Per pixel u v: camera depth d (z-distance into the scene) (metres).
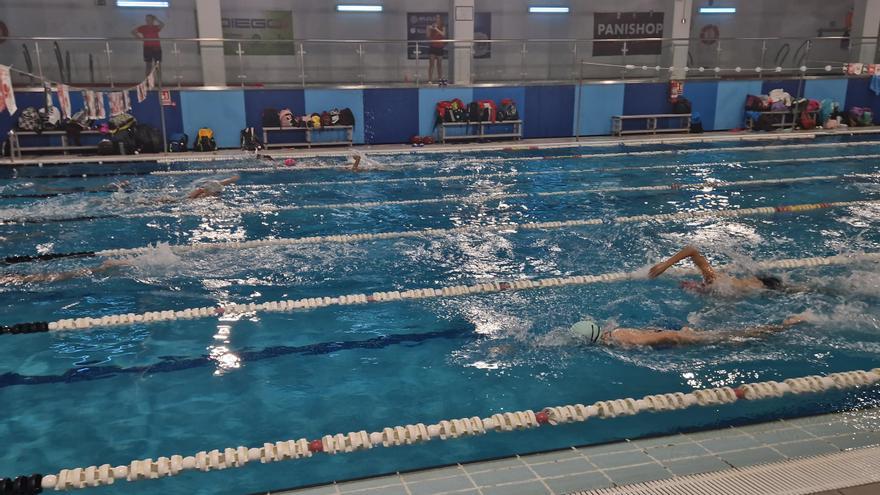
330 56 14.65
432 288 4.77
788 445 2.61
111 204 7.45
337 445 2.72
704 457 2.53
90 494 2.45
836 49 16.73
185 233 6.25
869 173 9.27
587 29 15.70
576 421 2.92
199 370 3.54
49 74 13.06
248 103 11.72
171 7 13.29
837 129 13.75
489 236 6.14
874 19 14.77
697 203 7.48
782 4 16.38
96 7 13.08
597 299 4.50
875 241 5.89
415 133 12.64
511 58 15.36
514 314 4.27
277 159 10.85
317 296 4.62
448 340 3.89
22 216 6.86
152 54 13.00
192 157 10.73
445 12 15.01
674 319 4.14
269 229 6.42
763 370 3.43
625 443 2.66
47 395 3.26
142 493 2.46
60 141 10.92
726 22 16.14
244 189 8.41
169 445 2.81
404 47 14.96
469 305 4.44
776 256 5.46
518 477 2.41
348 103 12.16
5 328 4.07
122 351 3.78
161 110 11.16
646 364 3.52
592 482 2.36
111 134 11.00
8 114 10.66
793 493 2.12
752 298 4.44
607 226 6.48
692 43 15.77
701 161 10.49
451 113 12.34
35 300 4.54
